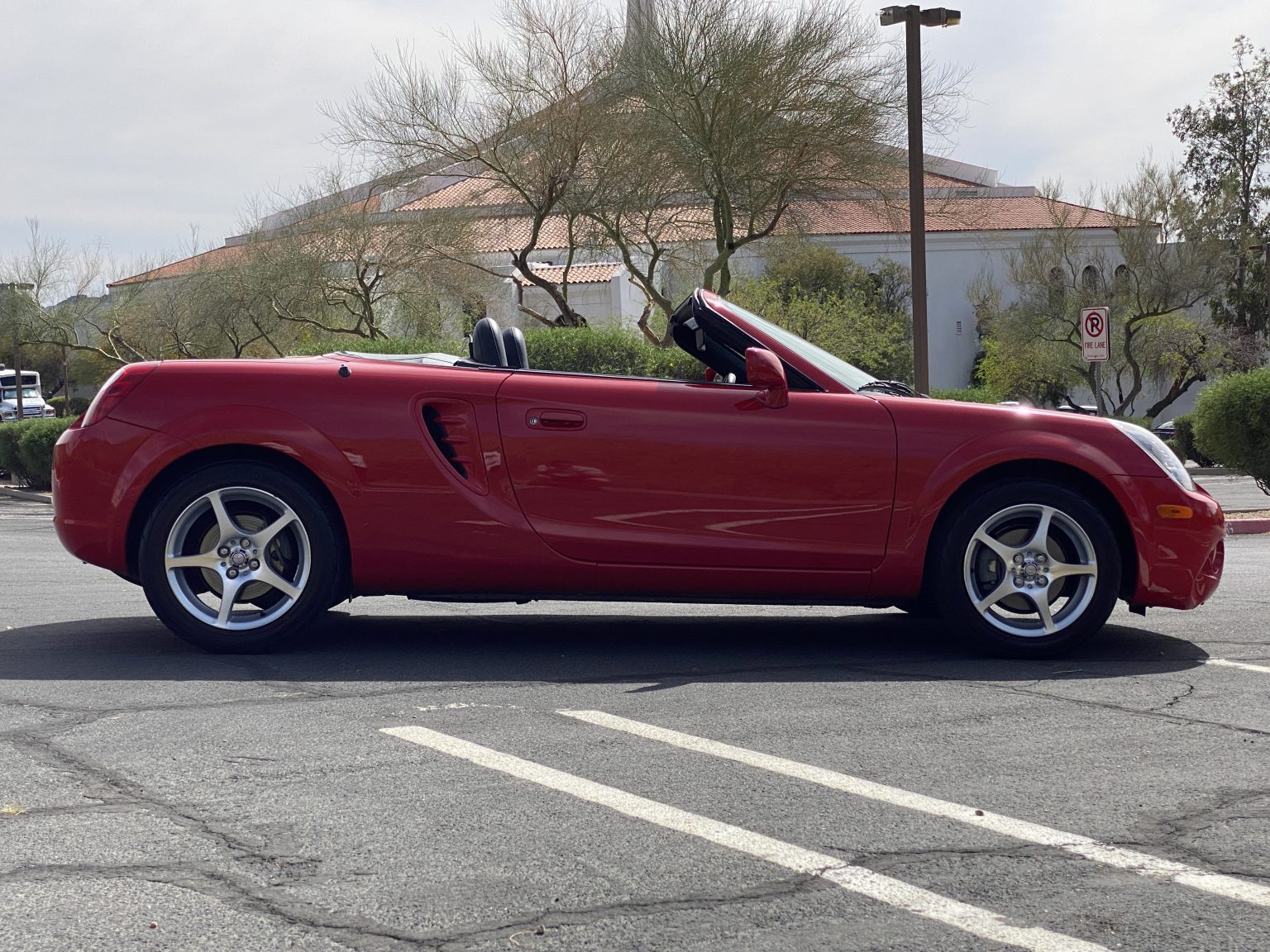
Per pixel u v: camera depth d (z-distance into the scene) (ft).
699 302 18.08
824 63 77.41
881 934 7.99
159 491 17.28
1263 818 10.26
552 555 16.84
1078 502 16.87
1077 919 8.23
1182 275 126.11
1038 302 133.59
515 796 10.80
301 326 120.78
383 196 111.04
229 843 9.61
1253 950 7.78
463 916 8.25
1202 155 165.17
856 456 16.79
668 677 15.81
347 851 9.43
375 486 16.80
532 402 16.94
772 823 10.12
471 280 114.62
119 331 131.13
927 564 17.16
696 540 16.81
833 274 148.77
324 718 13.51
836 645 18.33
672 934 7.97
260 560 17.03
